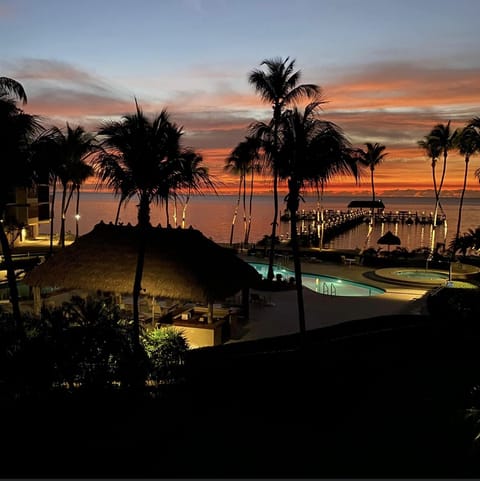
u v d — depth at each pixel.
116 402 10.36
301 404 11.05
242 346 16.69
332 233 76.81
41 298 23.52
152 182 14.86
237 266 20.77
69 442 8.53
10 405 9.84
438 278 31.39
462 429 9.82
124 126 14.69
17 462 7.84
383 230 95.38
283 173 15.70
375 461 8.48
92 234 20.95
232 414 10.24
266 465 8.21
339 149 14.91
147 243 19.59
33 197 48.56
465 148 47.94
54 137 15.55
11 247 42.97
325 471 8.02
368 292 28.80
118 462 8.03
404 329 17.31
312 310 22.52
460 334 16.81
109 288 18.11
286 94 27.94
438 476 7.93
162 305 22.25
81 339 11.00
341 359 14.41
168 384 11.77
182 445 8.73
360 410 10.80
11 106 14.57
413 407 10.98
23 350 10.67
